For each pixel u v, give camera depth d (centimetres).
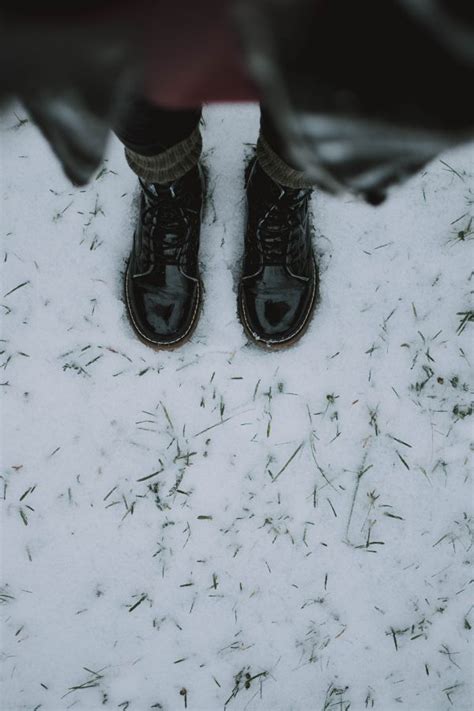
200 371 141
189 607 139
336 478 140
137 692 138
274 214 122
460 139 50
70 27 41
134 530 140
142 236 129
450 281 144
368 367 142
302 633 139
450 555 140
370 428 141
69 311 141
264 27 42
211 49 50
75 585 139
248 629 139
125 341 141
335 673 139
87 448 140
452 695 139
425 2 40
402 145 52
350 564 140
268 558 140
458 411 142
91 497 140
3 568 138
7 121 143
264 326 134
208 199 143
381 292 143
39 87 47
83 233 143
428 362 142
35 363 141
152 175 102
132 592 139
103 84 47
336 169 59
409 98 47
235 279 142
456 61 43
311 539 140
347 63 46
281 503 140
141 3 43
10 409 140
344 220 144
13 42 41
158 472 139
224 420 140
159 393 141
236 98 68
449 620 140
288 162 99
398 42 44
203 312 141
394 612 140
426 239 144
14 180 143
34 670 137
